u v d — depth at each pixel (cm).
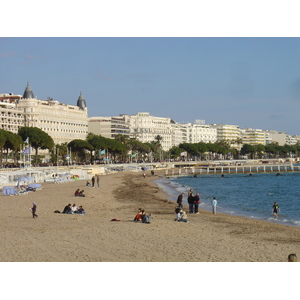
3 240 3441
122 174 17112
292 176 17125
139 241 3531
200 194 9600
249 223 4841
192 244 3472
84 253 3056
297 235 4016
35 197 7462
